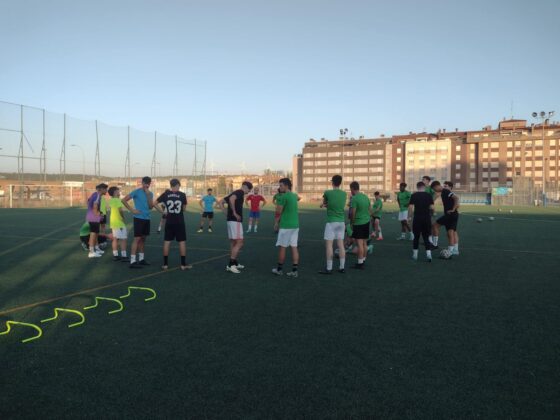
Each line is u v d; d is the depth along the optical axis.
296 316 5.46
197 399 3.29
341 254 8.46
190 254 10.98
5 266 9.11
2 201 36.25
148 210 9.08
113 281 7.58
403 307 5.91
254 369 3.83
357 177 113.56
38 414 3.07
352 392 3.41
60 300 6.24
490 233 16.80
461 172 101.25
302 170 120.94
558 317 5.45
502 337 4.69
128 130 42.66
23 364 3.93
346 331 4.87
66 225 19.39
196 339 4.59
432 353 4.22
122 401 3.26
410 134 113.75
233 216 8.40
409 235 14.85
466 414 3.10
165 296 6.48
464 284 7.42
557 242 13.66
